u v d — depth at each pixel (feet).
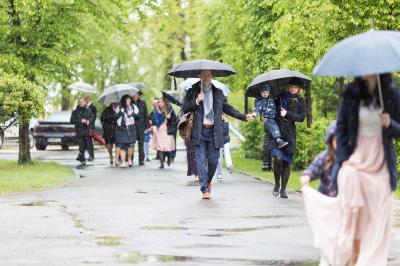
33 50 142.82
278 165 89.97
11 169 134.82
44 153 208.23
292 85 88.79
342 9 116.37
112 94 172.45
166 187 104.63
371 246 42.80
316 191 44.39
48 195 92.63
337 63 42.27
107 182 113.09
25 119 125.80
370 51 41.75
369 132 43.04
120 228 64.95
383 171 43.14
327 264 43.60
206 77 87.97
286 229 64.34
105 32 155.94
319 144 117.91
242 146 190.49
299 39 125.90
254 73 163.94
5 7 140.15
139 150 159.22
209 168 89.76
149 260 50.34
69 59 145.07
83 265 48.73
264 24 157.89
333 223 42.98
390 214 43.32
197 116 88.17
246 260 50.39
